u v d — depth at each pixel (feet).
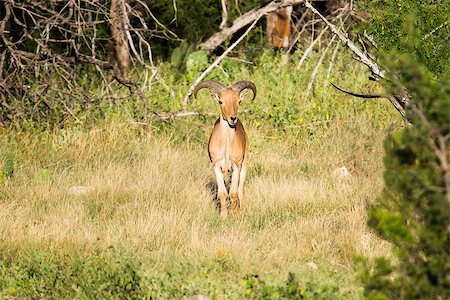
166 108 140.77
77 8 130.93
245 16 176.86
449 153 52.03
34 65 131.13
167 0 195.72
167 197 103.04
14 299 67.31
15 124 129.39
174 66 173.99
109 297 65.10
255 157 126.41
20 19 160.97
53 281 69.00
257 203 101.50
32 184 108.99
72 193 105.19
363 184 108.58
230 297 64.28
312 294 61.87
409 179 51.60
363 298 61.87
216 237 84.84
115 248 78.69
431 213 51.03
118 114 135.95
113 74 133.39
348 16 160.97
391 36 97.45
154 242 83.56
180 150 127.85
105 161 120.78
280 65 159.84
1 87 127.54
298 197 100.94
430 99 53.16
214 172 110.52
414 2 96.89
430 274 51.34
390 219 51.57
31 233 84.12
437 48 95.20
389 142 53.62
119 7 149.79
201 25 197.57
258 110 140.36
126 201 101.71
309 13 190.39
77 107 134.72
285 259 78.23
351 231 84.94
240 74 158.61
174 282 66.44
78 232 84.38
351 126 138.82
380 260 53.11
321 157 126.72
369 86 151.84
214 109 144.66
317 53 173.78
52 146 125.70
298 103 144.15
